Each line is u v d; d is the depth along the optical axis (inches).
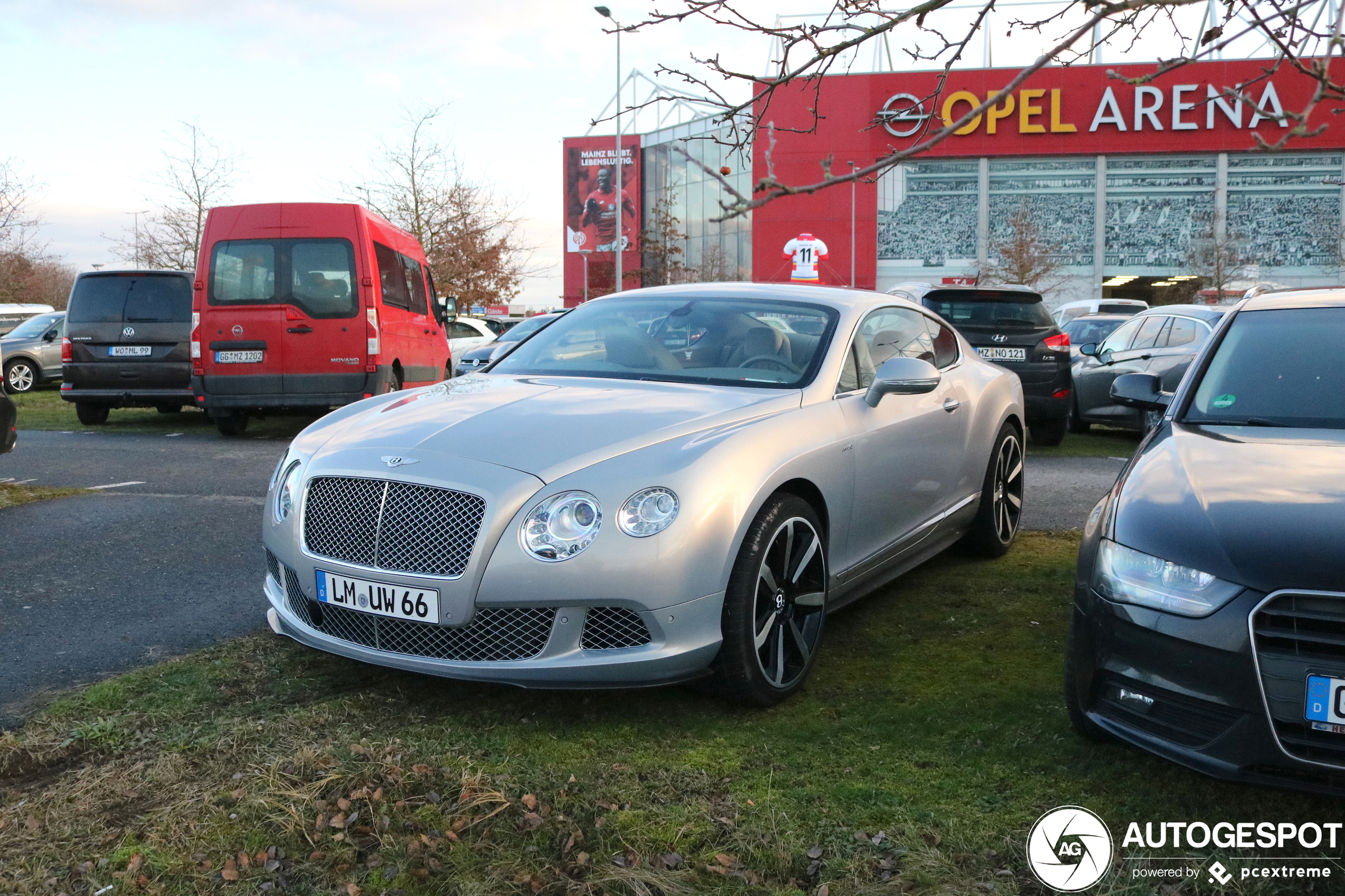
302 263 422.9
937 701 133.0
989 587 190.5
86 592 183.5
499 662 121.0
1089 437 472.1
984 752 117.0
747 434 133.4
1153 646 101.0
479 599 120.4
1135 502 112.7
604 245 2859.3
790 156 2331.4
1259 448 122.0
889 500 165.0
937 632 163.5
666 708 130.6
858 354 168.2
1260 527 100.8
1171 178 2241.6
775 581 134.0
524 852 95.3
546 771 111.0
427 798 104.8
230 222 422.9
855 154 2314.2
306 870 92.7
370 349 425.1
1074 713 115.1
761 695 129.3
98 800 104.8
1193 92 2176.4
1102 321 618.2
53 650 151.9
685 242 2684.5
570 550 119.2
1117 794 106.9
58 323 766.5
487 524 120.2
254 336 421.1
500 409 142.1
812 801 104.9
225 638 158.1
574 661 119.6
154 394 480.1
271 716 126.3
